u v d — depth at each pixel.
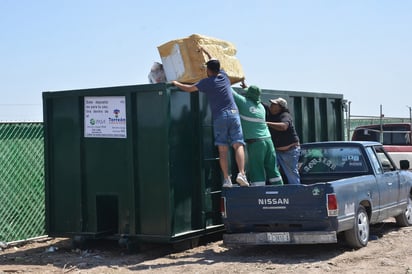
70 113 11.02
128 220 10.38
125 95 10.35
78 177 10.91
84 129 10.87
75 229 11.00
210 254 10.04
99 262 9.84
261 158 10.34
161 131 10.00
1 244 11.30
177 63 10.54
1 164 11.49
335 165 11.05
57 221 11.23
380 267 8.51
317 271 8.38
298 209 9.26
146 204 10.20
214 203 10.76
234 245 10.07
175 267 9.12
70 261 10.02
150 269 9.07
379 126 20.30
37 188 12.16
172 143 10.02
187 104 10.38
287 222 9.38
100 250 10.90
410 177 12.38
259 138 10.28
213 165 10.76
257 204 9.56
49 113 11.21
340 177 10.95
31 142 12.05
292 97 12.88
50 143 11.23
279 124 10.67
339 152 11.08
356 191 9.84
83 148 10.88
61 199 11.17
